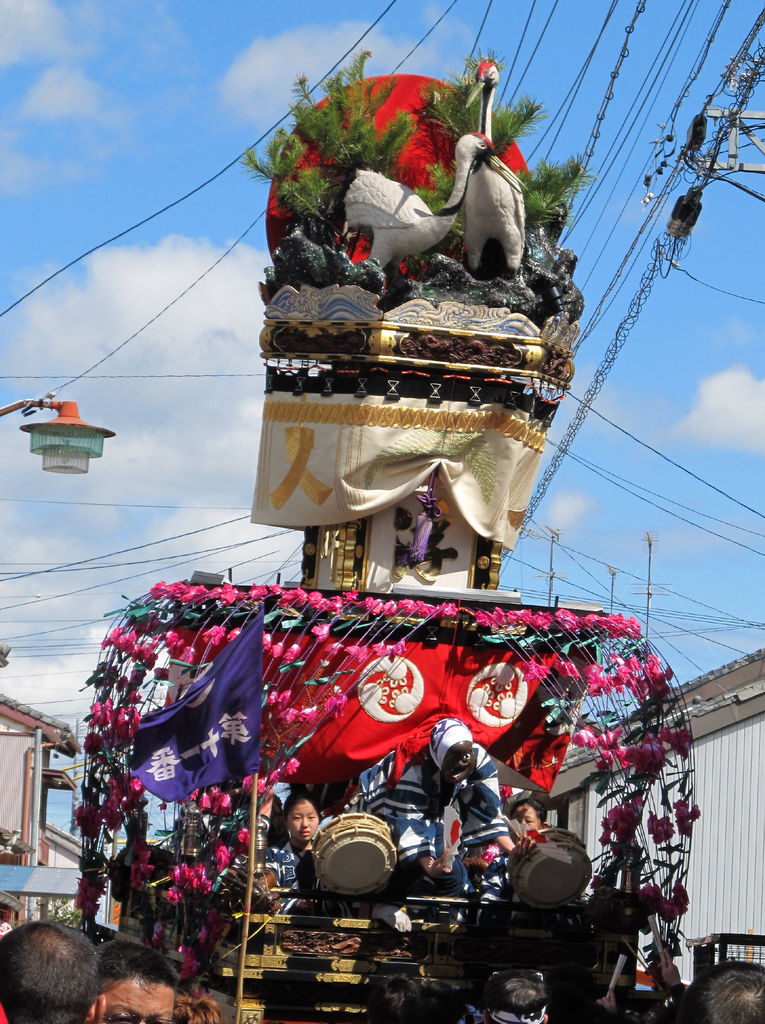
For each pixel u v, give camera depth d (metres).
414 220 10.59
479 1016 8.24
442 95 11.88
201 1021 6.62
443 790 9.68
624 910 9.39
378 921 9.14
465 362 10.47
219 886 8.88
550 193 11.39
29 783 28.42
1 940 4.11
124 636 9.75
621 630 9.82
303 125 11.07
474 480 10.59
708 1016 4.11
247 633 8.54
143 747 8.55
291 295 10.55
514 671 9.86
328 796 10.46
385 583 10.60
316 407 10.50
